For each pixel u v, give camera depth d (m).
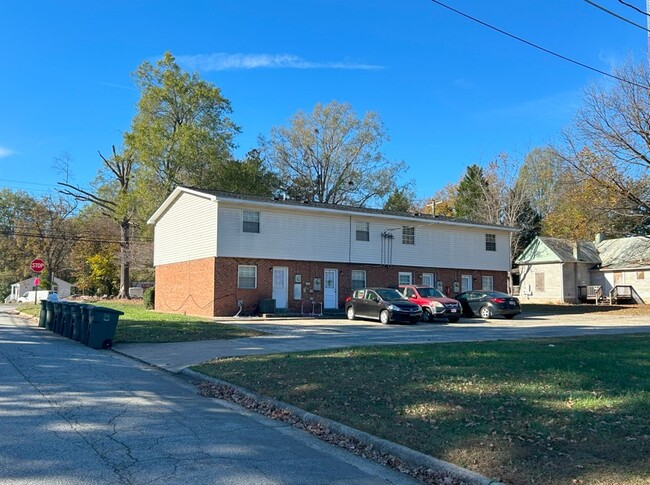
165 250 32.34
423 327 22.05
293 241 28.59
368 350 12.95
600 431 6.02
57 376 10.43
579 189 35.59
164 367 12.34
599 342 14.04
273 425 7.38
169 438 6.46
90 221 61.28
